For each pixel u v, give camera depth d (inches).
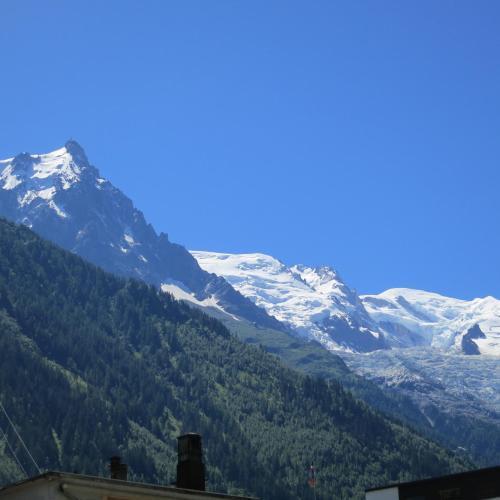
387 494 4510.3
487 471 4264.3
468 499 4281.5
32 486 2647.6
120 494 2696.9
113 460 3467.0
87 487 2655.0
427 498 4392.2
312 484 7805.1
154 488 2768.2
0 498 2696.9
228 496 2903.5
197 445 3193.9
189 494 2824.8
